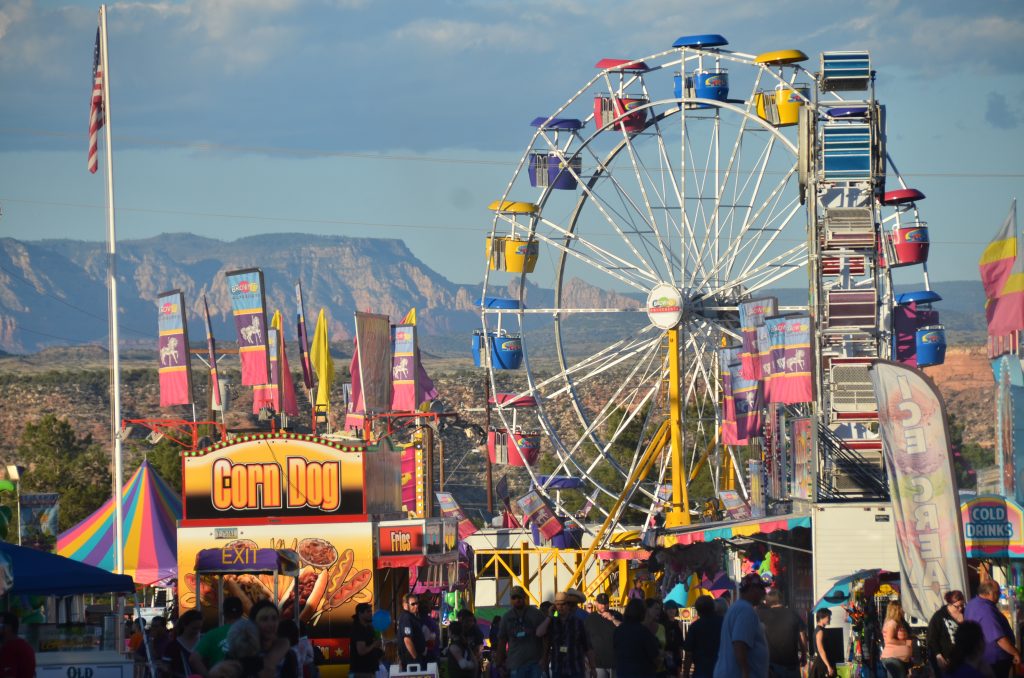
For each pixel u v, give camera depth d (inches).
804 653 1796.3
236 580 2055.9
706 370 3841.0
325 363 3811.5
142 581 2652.6
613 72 3782.0
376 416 2930.6
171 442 5782.5
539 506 3597.4
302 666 1491.1
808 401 2390.5
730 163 3639.3
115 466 2834.6
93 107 3186.5
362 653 1628.9
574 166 3831.2
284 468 2235.5
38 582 1519.4
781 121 3543.3
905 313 3144.7
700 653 1392.7
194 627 1371.8
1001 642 1213.7
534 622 1606.8
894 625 1534.2
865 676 1733.5
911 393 1605.6
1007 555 1779.0
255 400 3213.6
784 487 2652.6
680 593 2518.5
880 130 2576.3
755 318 2603.3
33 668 1235.9
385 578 2375.7
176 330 2802.7
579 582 3548.2
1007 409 1766.7
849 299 2444.6
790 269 3597.4
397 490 2568.9
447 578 2637.8
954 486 1587.1
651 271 3676.2
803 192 2635.3
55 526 2628.0
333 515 2223.2
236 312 2807.6
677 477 3467.0
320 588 2206.0
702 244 3673.7
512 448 3799.2
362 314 2861.7
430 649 1958.7
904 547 1598.2
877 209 2618.1
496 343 3846.0
